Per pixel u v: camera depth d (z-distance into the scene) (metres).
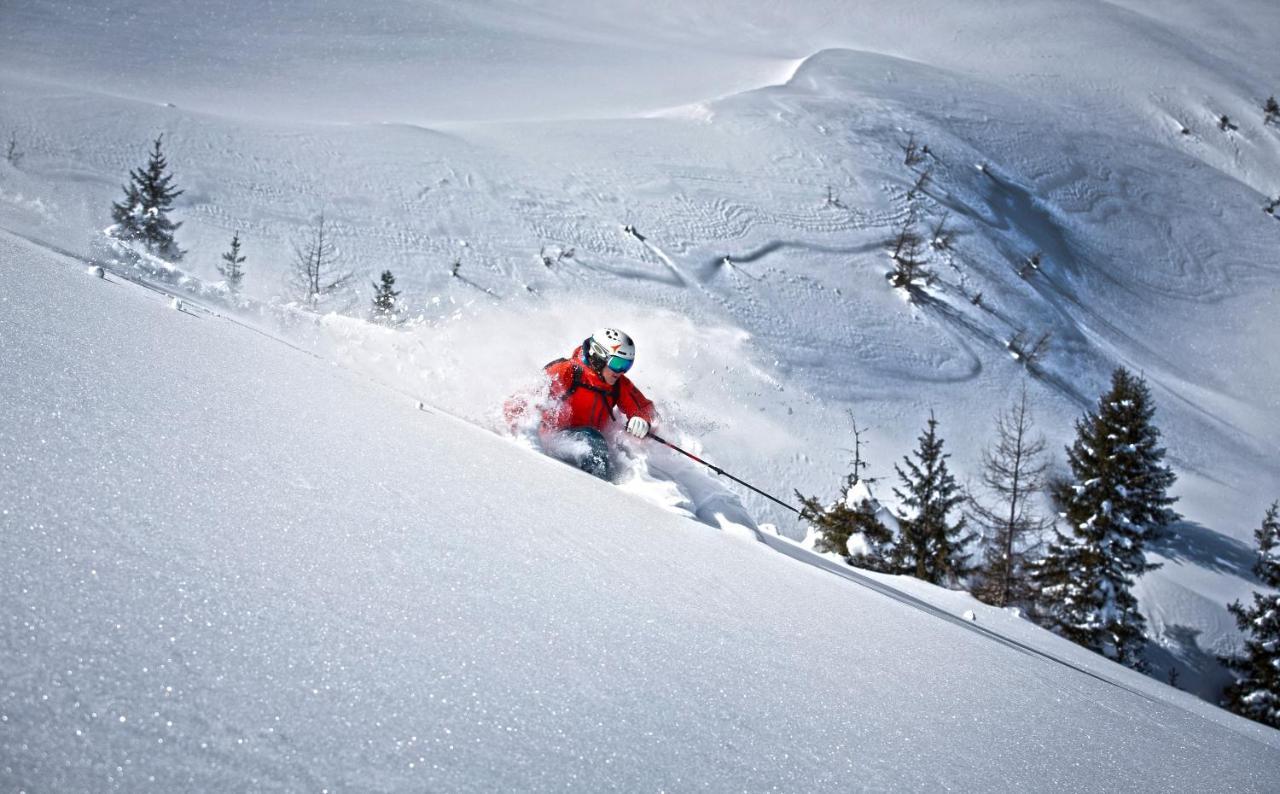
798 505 33.81
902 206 64.06
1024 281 61.44
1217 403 58.56
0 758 0.81
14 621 1.02
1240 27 151.75
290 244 44.22
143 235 34.91
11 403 1.71
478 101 82.56
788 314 50.75
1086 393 53.09
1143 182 83.69
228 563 1.38
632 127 69.44
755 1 144.75
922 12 133.88
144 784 0.85
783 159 66.94
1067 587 29.75
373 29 97.69
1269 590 38.53
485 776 1.06
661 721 1.38
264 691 1.08
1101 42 121.38
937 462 42.81
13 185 40.47
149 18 85.31
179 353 2.83
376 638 1.32
